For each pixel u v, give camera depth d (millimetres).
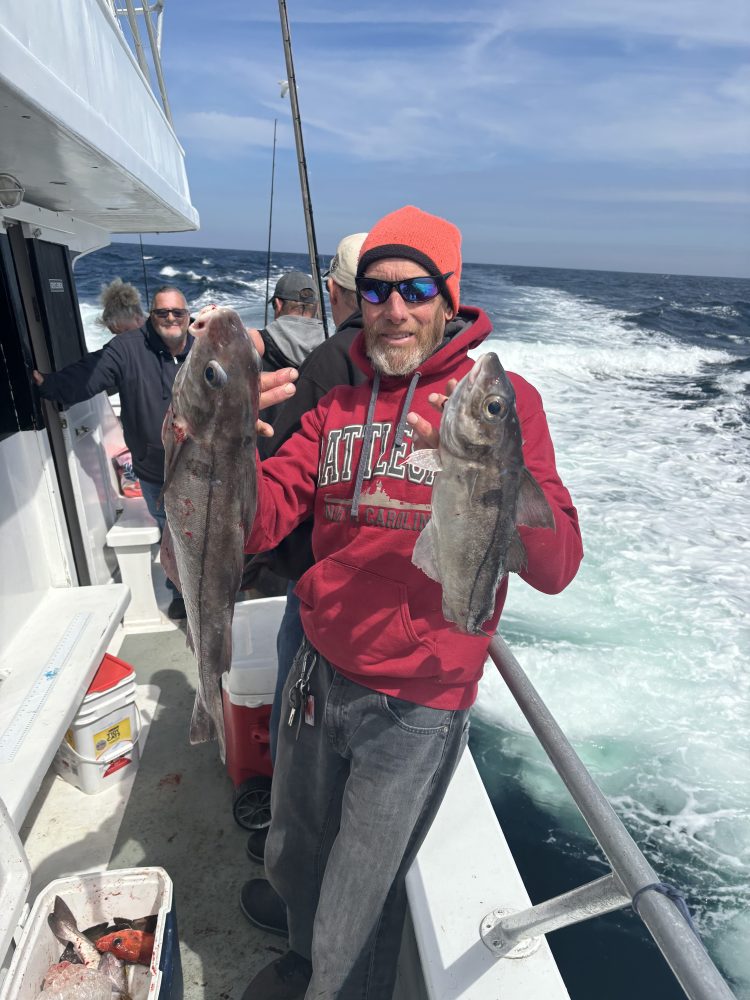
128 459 5164
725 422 13117
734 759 4270
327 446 1622
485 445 1303
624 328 26656
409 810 1573
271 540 1601
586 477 9477
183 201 4312
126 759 2979
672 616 5836
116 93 2730
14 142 2166
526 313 28828
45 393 3396
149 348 4039
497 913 1718
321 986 1631
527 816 3889
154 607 4270
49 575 3467
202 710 1480
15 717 2479
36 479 3355
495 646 1823
